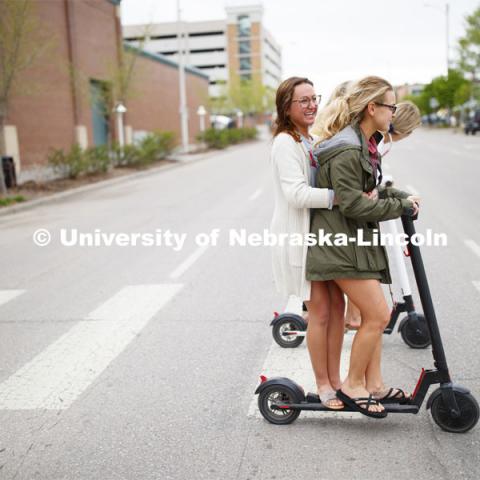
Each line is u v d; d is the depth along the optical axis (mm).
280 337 4855
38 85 19703
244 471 3111
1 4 16203
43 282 7375
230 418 3697
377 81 3232
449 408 3365
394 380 4137
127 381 4312
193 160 31391
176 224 11203
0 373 4574
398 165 21703
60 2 24656
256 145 51844
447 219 10477
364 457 3195
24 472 3195
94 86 28266
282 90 3363
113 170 24391
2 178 16672
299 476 3043
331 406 3498
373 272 3344
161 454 3312
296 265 3449
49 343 5180
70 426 3682
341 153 3180
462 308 5602
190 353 4797
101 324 5621
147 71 35781
